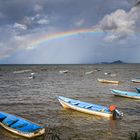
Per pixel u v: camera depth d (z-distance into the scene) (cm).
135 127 2697
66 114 3288
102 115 3094
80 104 3488
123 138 2339
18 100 4469
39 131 2291
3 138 2342
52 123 2844
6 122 2611
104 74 12356
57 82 8231
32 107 3784
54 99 4581
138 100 4491
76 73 13425
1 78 9975
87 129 2623
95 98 4728
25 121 2591
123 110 3600
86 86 6944
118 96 4859
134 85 7225
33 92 5634
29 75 11819
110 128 2658
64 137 2356
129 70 16875
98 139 2314
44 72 14475
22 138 2350
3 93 5444
